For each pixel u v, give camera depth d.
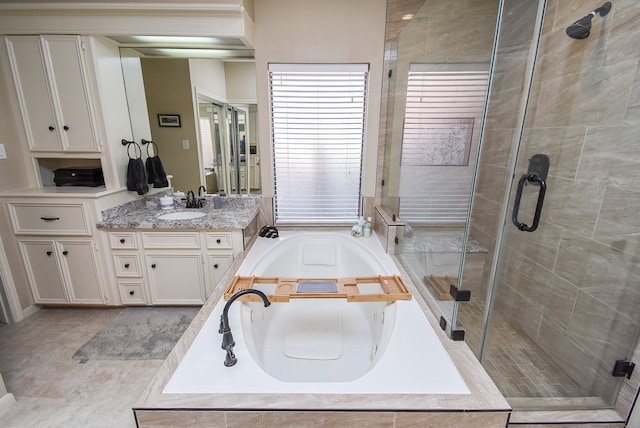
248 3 2.21
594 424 1.32
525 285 2.00
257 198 2.79
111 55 2.32
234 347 1.32
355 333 1.99
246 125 2.64
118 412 1.57
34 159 2.37
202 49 2.46
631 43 1.33
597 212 1.51
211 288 2.40
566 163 1.70
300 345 1.88
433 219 1.87
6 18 2.04
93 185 2.46
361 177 2.81
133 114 2.55
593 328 1.53
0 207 2.18
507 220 2.06
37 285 2.37
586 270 1.58
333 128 2.69
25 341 2.09
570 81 1.66
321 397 1.07
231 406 1.04
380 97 2.57
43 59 2.13
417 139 2.11
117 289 2.41
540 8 1.81
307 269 2.58
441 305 1.62
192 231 2.29
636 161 1.32
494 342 1.96
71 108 2.23
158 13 2.05
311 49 2.44
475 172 1.71
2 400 1.57
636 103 1.32
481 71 1.81
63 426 1.49
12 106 2.23
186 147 2.68
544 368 1.75
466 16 1.87
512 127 2.02
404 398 1.08
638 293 1.32
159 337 2.15
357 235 2.70
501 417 1.05
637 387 1.30
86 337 2.14
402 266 2.11
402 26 2.39
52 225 2.25
